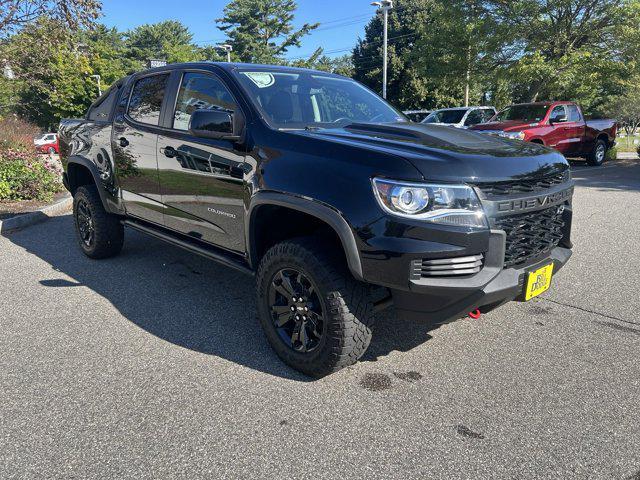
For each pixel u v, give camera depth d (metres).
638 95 37.25
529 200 2.71
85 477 2.14
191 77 3.78
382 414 2.58
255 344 3.37
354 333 2.71
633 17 16.05
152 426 2.49
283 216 3.15
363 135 3.01
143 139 4.07
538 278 2.86
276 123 3.18
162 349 3.30
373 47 35.44
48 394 2.77
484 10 18.38
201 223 3.62
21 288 4.44
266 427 2.48
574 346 3.32
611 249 5.56
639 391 2.77
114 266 5.04
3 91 11.55
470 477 2.13
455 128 3.46
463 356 3.20
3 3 8.12
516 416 2.56
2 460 2.25
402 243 2.43
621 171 13.43
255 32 48.84
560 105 13.51
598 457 2.25
